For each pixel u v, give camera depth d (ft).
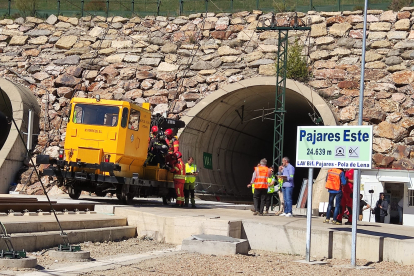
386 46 88.84
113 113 61.93
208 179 103.14
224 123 106.73
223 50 97.25
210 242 40.83
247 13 98.53
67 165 61.77
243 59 96.02
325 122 86.22
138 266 34.19
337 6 97.25
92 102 62.75
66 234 38.06
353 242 38.34
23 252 33.27
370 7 94.99
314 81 90.94
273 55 94.73
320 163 39.17
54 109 100.17
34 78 102.83
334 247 42.86
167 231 47.75
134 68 99.91
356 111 87.25
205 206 72.79
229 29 98.43
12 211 46.16
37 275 29.73
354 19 91.86
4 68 104.42
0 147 93.25
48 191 88.43
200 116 95.81
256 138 128.77
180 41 100.22
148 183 65.46
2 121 71.87
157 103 97.30
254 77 93.30
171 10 108.88
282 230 44.96
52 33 105.70
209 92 95.61
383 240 41.09
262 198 57.11
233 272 33.47
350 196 53.47
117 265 34.24
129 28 103.45
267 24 96.73
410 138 83.82
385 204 69.72
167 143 68.95
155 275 31.37
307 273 34.47
